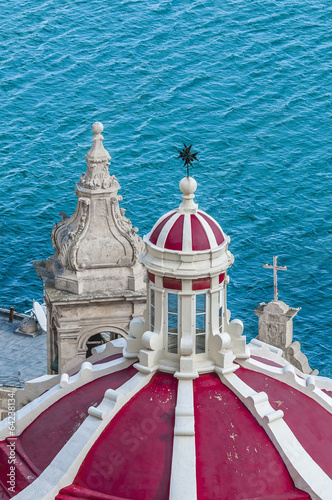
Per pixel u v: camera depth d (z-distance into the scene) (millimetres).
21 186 199000
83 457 56125
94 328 81062
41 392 66562
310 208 195375
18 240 183125
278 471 55406
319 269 176250
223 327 59719
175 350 59094
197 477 54625
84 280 80062
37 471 57312
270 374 59844
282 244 184000
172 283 57312
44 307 125938
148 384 58312
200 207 195000
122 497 54594
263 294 167750
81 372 60188
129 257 80250
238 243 183625
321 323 160125
